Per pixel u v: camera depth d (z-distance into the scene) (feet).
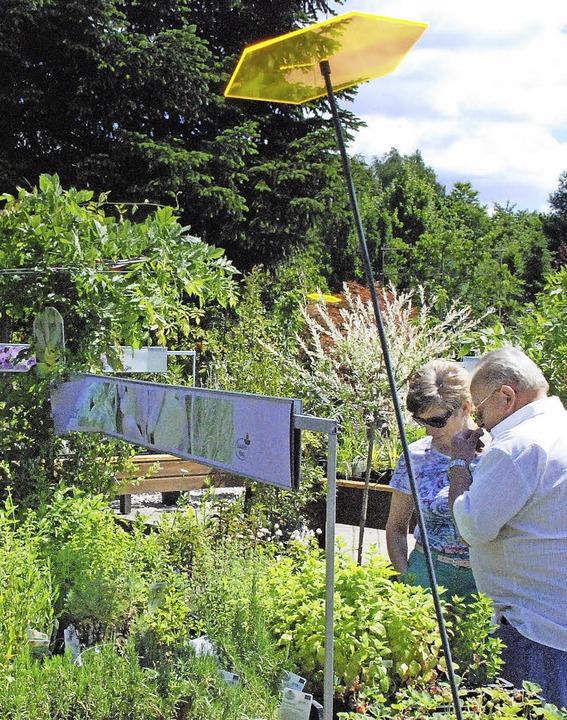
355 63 6.40
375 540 20.33
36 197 13.12
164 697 6.82
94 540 10.05
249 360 19.11
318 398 17.97
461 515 7.89
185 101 44.68
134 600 8.57
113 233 13.51
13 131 43.88
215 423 7.64
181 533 10.57
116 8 45.37
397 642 7.51
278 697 7.10
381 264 88.07
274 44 5.97
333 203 49.32
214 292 14.87
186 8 47.19
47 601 8.14
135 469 14.33
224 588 8.23
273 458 6.70
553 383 15.60
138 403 9.54
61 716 6.50
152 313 13.10
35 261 12.89
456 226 99.60
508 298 80.79
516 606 7.93
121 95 43.42
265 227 45.34
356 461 19.60
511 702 6.55
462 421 9.66
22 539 10.06
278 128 50.34
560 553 7.71
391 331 16.07
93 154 42.27
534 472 7.64
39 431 13.17
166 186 41.47
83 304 12.87
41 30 41.70
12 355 12.87
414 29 5.81
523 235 108.17
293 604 8.12
